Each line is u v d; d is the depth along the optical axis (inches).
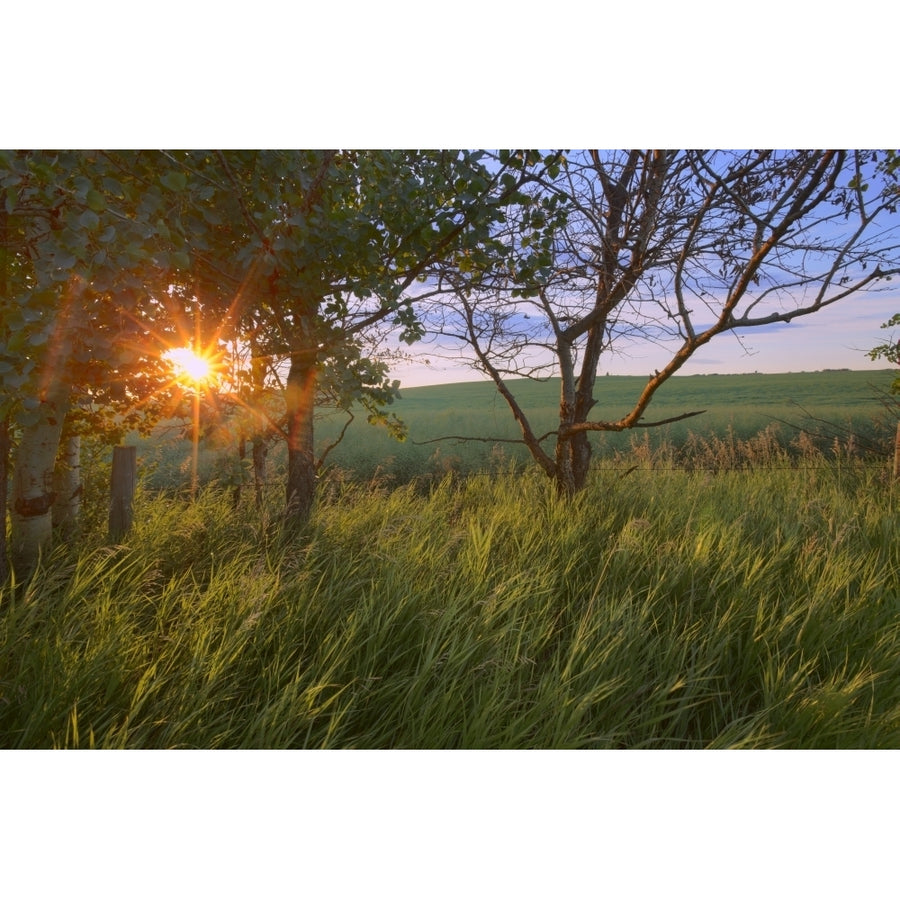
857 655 126.3
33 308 107.7
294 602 129.4
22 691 96.2
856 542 181.8
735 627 131.9
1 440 134.8
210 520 190.9
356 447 484.7
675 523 199.0
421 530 179.6
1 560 136.9
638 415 183.2
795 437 471.8
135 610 129.8
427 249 169.0
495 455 401.7
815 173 137.3
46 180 96.2
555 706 101.0
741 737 102.0
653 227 184.7
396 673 110.7
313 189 149.6
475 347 216.4
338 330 175.6
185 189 117.2
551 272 188.1
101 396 160.6
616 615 124.8
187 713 97.1
